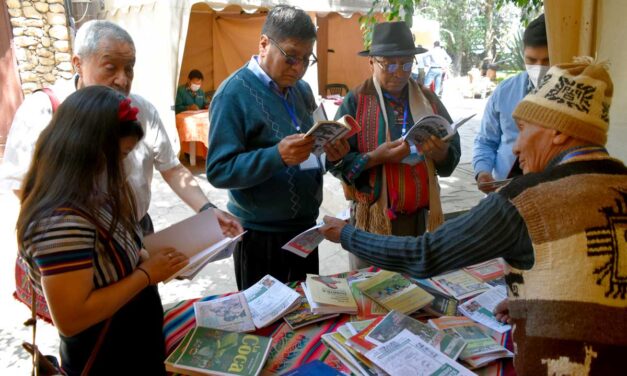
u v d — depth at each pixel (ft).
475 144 8.40
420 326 4.73
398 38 6.73
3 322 9.52
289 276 6.79
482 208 3.62
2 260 12.39
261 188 6.16
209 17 24.66
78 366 3.91
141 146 6.22
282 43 5.69
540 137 3.42
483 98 48.67
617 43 6.40
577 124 3.20
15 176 5.49
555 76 3.36
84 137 3.36
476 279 6.05
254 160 5.48
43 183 3.37
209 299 5.65
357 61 31.86
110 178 3.55
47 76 21.85
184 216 15.85
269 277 5.93
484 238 3.52
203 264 4.54
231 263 12.32
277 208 6.25
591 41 6.41
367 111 7.13
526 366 3.26
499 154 7.94
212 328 4.84
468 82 51.47
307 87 7.08
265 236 6.47
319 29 30.68
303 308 5.35
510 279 3.59
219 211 5.95
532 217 3.23
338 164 6.86
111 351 3.91
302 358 4.50
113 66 5.38
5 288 10.85
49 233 3.23
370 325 4.77
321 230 4.80
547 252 3.16
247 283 6.70
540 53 7.04
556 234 3.12
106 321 3.84
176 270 4.06
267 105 6.05
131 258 3.84
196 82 22.68
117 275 3.69
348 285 5.74
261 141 6.01
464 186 18.12
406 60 6.77
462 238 3.64
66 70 22.12
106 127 3.43
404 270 4.14
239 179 5.59
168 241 4.58
